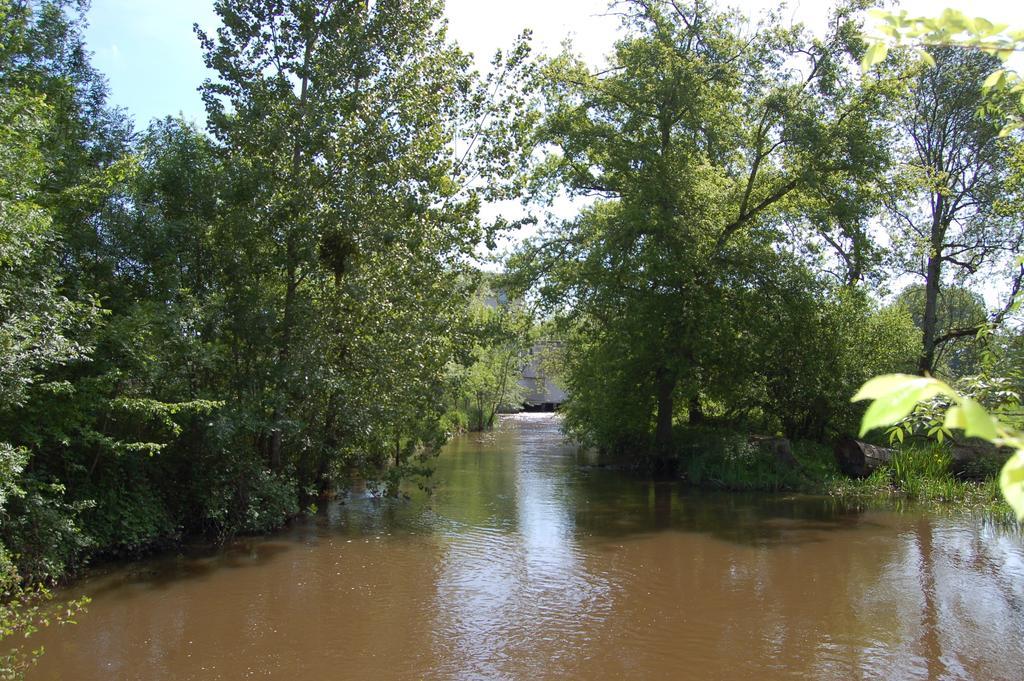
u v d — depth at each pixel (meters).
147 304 12.29
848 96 20.50
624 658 8.17
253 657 8.14
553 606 9.88
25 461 8.56
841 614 9.50
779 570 11.51
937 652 8.26
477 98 16.02
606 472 22.86
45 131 12.38
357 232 14.57
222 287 14.44
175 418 12.41
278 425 13.65
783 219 23.20
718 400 23.27
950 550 12.52
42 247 10.84
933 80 26.95
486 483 20.52
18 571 9.52
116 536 11.52
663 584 10.81
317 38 15.17
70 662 7.95
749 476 19.55
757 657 8.19
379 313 15.41
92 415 11.00
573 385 26.58
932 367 28.44
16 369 9.00
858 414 21.84
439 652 8.32
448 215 15.66
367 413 15.55
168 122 14.77
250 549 12.67
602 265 21.14
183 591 10.36
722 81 20.64
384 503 17.16
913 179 20.95
